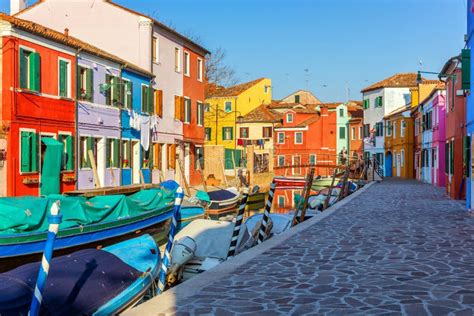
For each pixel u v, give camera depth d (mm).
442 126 37719
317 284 7711
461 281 7816
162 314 6242
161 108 35875
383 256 9961
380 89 62719
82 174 26812
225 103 70188
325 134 68625
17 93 22266
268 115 69688
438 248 10828
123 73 31188
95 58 28109
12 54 21984
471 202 19141
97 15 34812
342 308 6453
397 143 56656
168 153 37531
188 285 7637
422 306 6484
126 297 8250
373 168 47469
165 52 36906
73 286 7633
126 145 31688
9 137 21828
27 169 22750
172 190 24016
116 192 23281
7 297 6664
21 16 34906
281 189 46656
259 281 7906
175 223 9836
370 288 7434
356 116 71375
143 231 19953
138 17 34219
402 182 44562
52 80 24594
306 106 74812
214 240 14438
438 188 35062
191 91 41375
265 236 15992
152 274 9523
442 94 37781
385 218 16781
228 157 50031
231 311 6363
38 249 13797
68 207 15555
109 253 9195
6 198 14023
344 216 17422
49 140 24141
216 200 27766
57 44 24906
